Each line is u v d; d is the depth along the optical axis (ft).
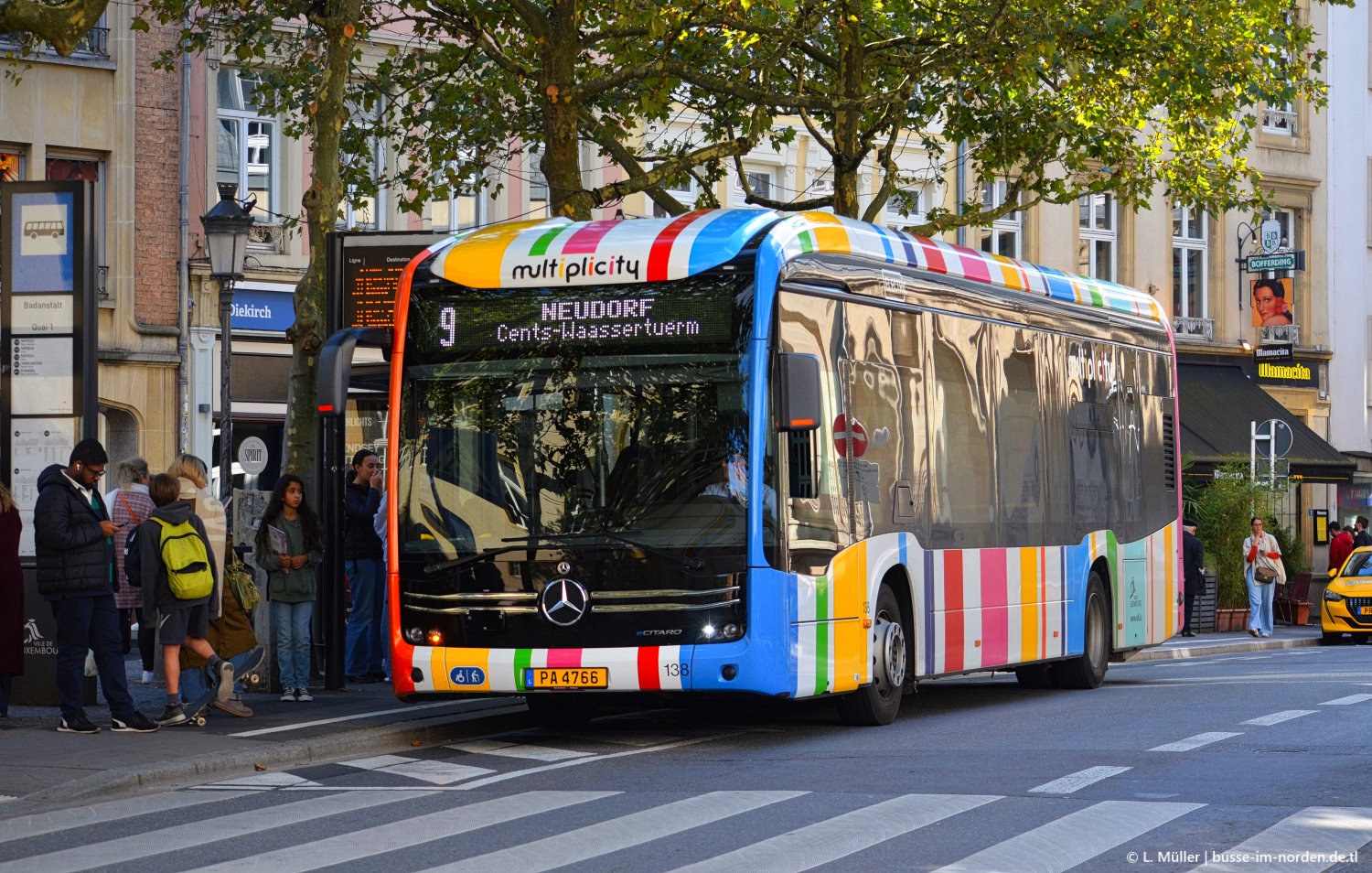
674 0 67.15
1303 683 61.87
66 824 34.58
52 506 46.80
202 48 81.51
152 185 105.09
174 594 47.78
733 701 57.47
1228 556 120.78
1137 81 84.28
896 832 30.30
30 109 101.30
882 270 50.52
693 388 44.29
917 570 51.24
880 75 86.43
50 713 52.49
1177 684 64.54
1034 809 32.30
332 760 44.11
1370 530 162.81
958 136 92.38
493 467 45.16
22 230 53.21
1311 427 160.04
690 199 126.11
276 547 54.39
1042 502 59.93
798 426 43.37
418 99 84.79
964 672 53.83
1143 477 69.51
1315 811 31.48
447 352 45.93
